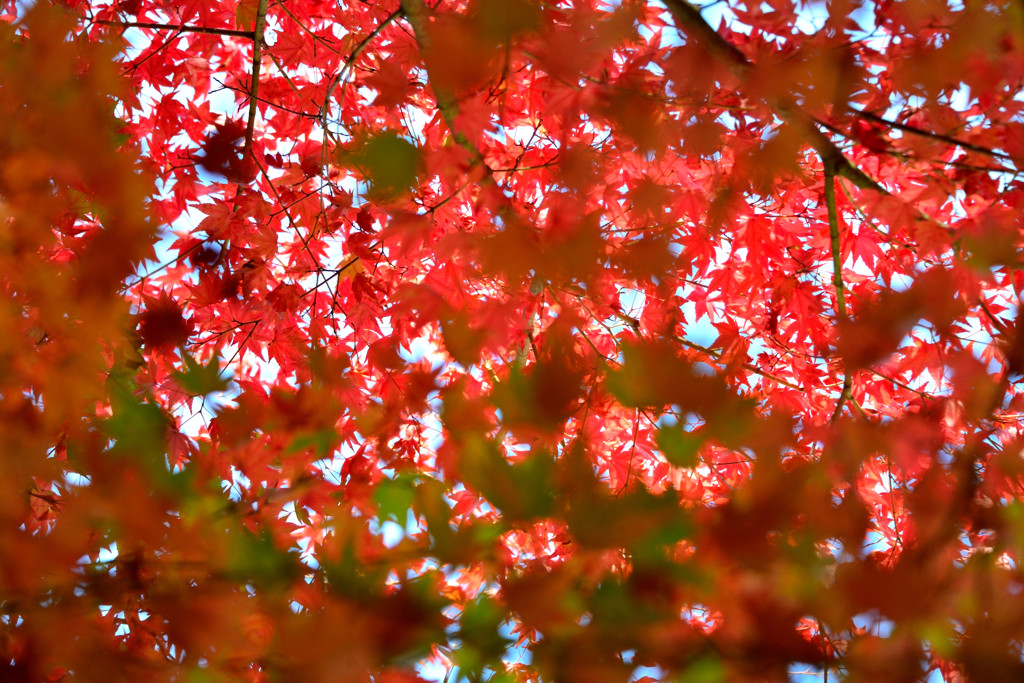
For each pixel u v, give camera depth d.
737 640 1.65
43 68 2.31
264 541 1.66
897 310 2.36
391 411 2.69
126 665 1.67
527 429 1.91
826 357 2.85
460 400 2.02
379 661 1.58
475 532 1.67
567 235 2.73
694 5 2.68
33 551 1.65
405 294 2.84
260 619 1.62
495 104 2.85
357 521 1.67
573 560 1.69
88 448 1.73
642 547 1.61
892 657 1.65
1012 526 1.87
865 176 2.78
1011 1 2.62
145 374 2.78
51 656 1.67
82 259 2.40
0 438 2.07
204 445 1.82
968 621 1.69
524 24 2.30
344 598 1.58
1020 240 2.77
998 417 2.71
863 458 2.49
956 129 2.74
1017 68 2.66
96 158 2.39
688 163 2.83
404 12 2.77
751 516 1.65
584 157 2.76
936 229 2.79
